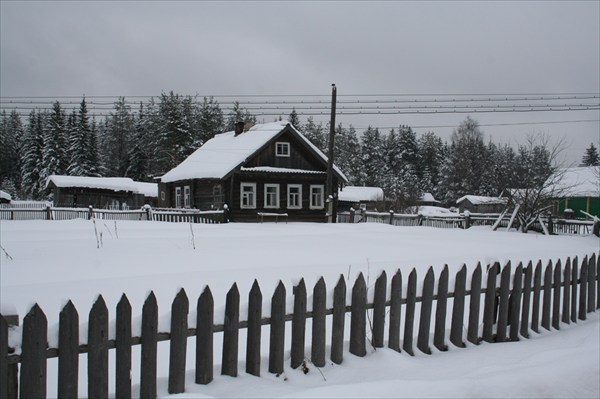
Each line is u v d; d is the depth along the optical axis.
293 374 4.30
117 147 86.88
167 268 9.66
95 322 3.39
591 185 45.88
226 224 25.12
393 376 4.43
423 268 10.68
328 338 5.61
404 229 23.70
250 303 4.17
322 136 100.62
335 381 4.27
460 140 77.00
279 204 32.06
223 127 78.31
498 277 6.03
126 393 3.54
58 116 73.00
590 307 7.62
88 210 28.50
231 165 29.88
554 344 5.74
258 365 4.21
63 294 7.39
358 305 4.79
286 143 32.59
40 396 3.17
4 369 3.05
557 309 6.83
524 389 4.04
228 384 3.96
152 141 72.56
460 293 5.59
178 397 3.51
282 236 17.86
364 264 10.76
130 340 3.54
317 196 33.59
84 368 4.72
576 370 4.43
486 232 24.09
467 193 72.62
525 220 27.17
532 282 6.70
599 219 25.52
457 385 3.96
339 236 18.69
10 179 83.50
